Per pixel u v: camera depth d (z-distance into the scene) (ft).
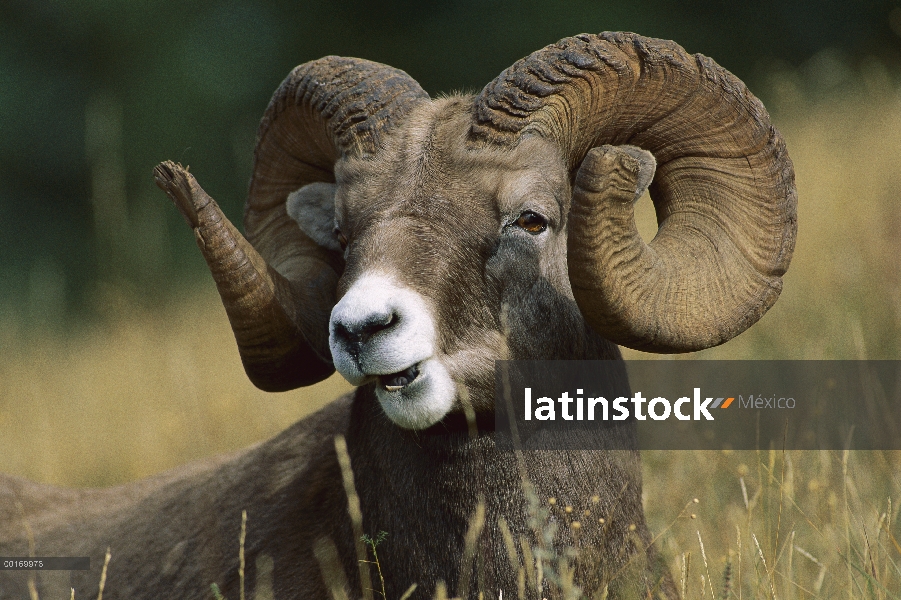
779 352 90.22
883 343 87.04
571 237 42.83
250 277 48.85
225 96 269.85
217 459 68.44
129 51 273.13
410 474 48.85
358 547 49.75
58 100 264.93
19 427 118.32
